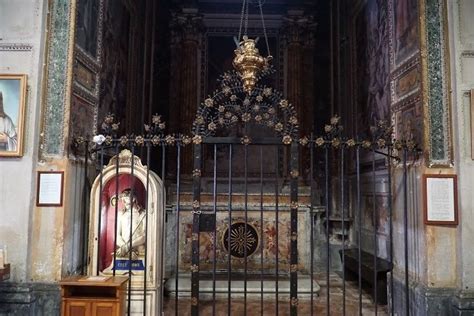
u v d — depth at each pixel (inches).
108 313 160.2
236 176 339.6
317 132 352.2
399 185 210.1
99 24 225.8
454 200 177.9
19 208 176.6
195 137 181.9
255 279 261.6
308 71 354.3
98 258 187.2
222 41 356.5
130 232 178.9
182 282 250.5
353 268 267.9
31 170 178.1
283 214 277.3
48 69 183.9
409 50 201.2
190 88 340.5
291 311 180.7
